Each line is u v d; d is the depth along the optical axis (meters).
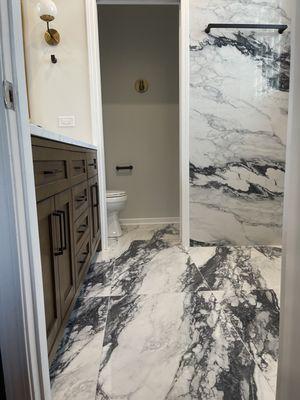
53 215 1.19
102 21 3.59
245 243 2.83
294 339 0.69
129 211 3.92
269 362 1.24
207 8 2.55
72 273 1.50
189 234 2.82
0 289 0.70
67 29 2.59
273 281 2.04
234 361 1.25
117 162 3.84
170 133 3.83
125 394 1.08
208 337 1.42
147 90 3.73
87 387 1.12
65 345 1.38
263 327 1.49
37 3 2.41
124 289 1.96
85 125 2.68
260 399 1.05
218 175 2.74
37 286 0.80
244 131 2.70
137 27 3.62
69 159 1.52
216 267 2.31
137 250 2.78
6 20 0.67
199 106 2.66
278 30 2.59
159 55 3.69
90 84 2.62
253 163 2.74
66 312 1.37
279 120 2.70
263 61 2.63
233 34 2.59
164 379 1.16
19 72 0.72
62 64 2.62
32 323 0.77
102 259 2.55
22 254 0.72
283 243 0.73
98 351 1.33
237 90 2.65
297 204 0.66
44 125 2.67
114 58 3.66
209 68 2.62
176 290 1.93
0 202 0.68
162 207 3.95
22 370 0.74
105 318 1.61
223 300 1.78
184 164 2.73
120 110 3.75
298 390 0.67
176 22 3.64
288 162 0.69
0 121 0.66
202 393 1.08
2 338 0.72
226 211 2.79
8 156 0.68
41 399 0.82
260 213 2.80
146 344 1.38
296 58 0.65
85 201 2.00
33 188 0.79
